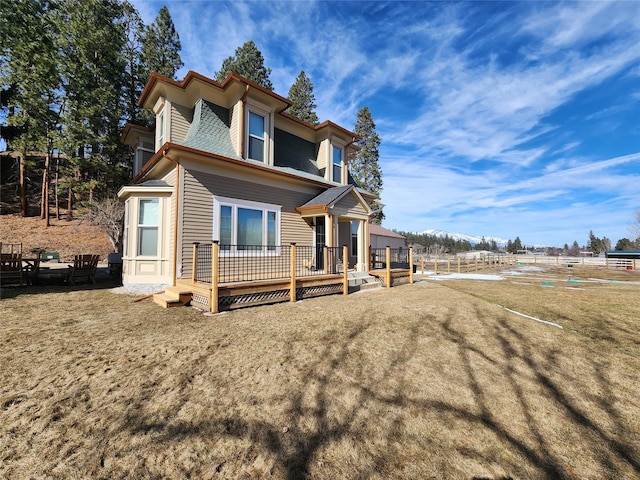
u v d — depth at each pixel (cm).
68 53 1557
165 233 783
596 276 1669
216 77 2456
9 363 321
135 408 238
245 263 855
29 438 200
